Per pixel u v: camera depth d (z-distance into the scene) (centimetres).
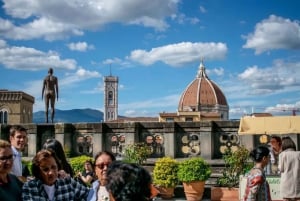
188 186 1730
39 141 2259
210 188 1786
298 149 1950
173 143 2088
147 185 413
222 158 2009
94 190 698
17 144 890
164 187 1752
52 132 2255
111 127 2167
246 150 1800
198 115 12488
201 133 2061
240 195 1449
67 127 2206
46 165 677
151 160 2048
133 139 2119
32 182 677
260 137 2006
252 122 1867
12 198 641
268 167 1500
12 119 11975
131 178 409
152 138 2136
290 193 1185
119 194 406
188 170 1716
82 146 2208
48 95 2805
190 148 2089
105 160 676
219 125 2061
